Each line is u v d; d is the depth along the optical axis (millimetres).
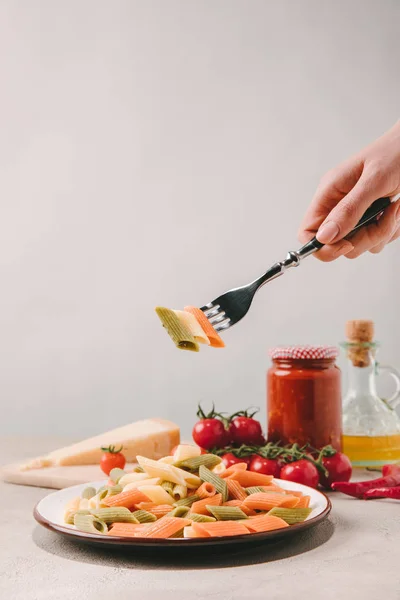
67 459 1143
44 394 2096
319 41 2053
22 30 2100
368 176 944
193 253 2076
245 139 2074
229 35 2070
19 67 2102
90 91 2092
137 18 2082
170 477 875
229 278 2074
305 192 2059
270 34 2064
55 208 2094
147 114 2082
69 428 2094
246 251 2072
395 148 962
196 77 2076
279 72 2062
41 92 2098
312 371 1100
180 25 2078
